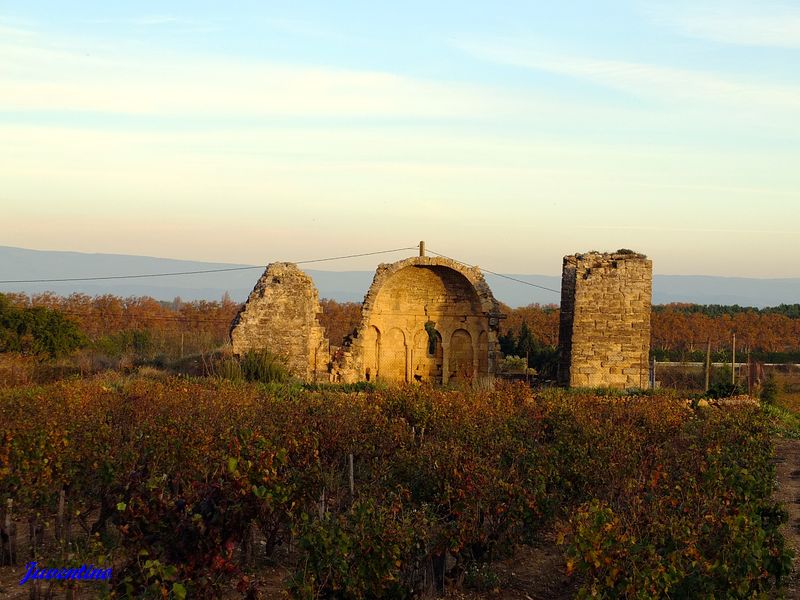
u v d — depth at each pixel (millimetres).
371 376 48344
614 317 42375
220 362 43812
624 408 30844
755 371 56594
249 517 14852
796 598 15875
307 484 18406
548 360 54375
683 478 19125
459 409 29609
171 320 87250
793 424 40375
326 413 26109
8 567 17000
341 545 14391
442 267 47344
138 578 13742
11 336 54344
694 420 29562
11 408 25219
